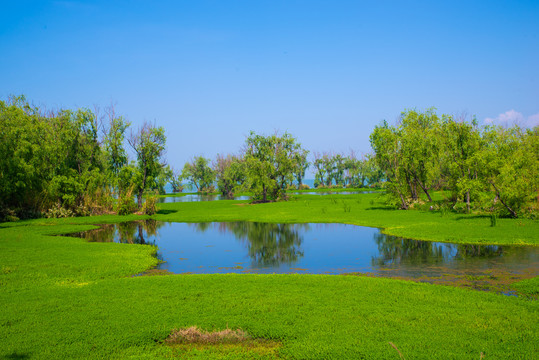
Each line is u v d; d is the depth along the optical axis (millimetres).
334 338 7461
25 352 7086
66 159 38594
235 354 7082
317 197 65812
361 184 118250
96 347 7344
